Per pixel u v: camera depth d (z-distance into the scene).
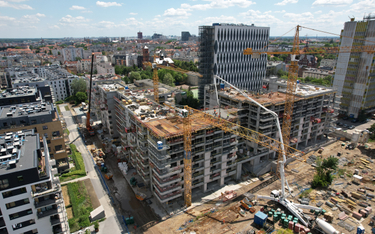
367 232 82.62
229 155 108.75
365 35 176.12
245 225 87.38
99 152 140.12
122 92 146.50
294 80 119.56
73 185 109.62
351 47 183.38
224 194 103.75
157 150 86.25
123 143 136.62
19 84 162.75
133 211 95.31
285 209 94.88
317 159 126.31
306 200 99.50
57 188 69.19
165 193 91.12
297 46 116.81
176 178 92.00
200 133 96.25
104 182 113.12
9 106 119.94
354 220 88.25
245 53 159.50
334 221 88.00
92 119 190.38
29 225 68.88
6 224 65.81
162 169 87.62
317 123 142.88
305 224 85.88
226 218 91.12
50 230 72.12
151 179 102.69
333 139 154.88
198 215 92.94
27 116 106.62
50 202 68.62
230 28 195.62
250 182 114.31
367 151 140.25
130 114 115.25
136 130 108.12
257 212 88.75
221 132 101.56
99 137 160.88
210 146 100.31
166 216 92.50
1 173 62.59
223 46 195.88
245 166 123.88
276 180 115.38
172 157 91.44
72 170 121.56
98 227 85.94
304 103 131.25
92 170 123.19
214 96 142.12
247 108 125.06
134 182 110.50
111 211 94.94
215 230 85.25
